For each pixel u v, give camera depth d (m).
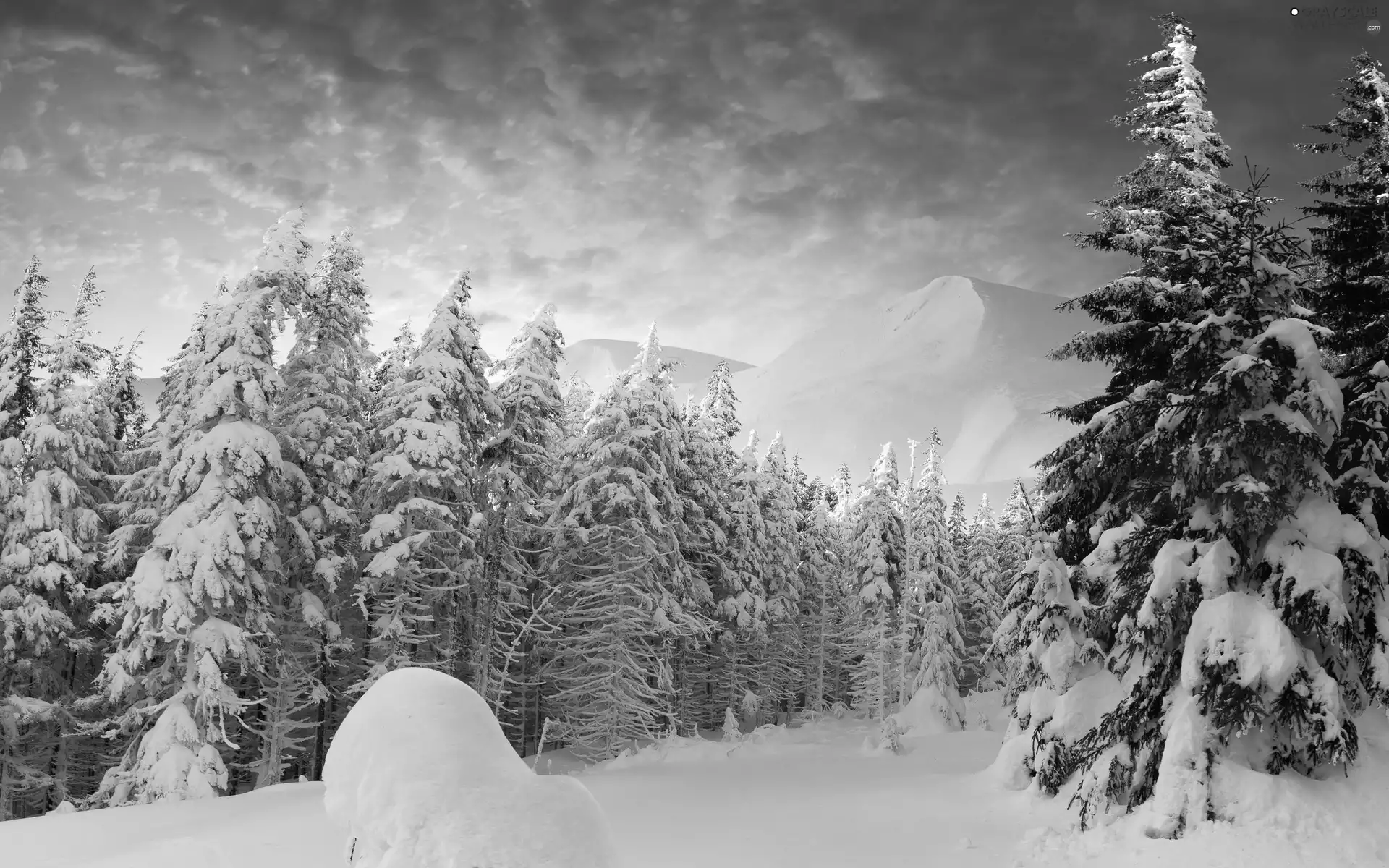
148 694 24.25
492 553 29.64
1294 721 12.47
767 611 41.88
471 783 4.45
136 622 22.53
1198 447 13.83
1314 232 18.33
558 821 4.39
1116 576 16.30
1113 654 17.20
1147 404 15.80
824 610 55.38
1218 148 19.31
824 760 28.42
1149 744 13.84
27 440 26.22
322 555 27.03
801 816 16.80
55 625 25.56
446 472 26.55
